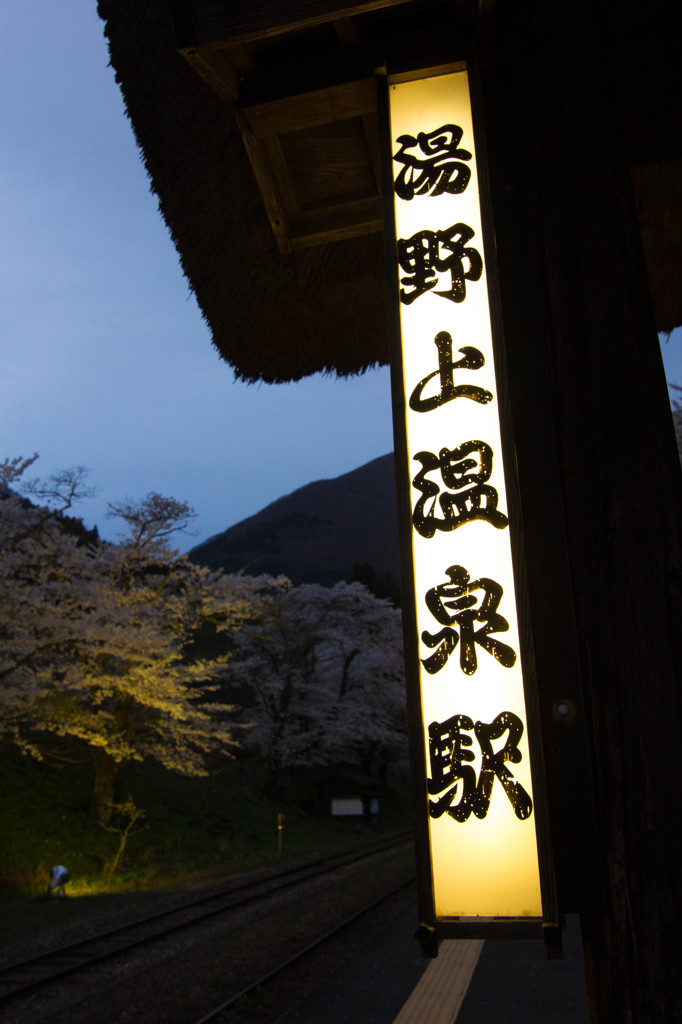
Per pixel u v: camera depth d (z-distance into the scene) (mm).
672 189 2379
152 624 17859
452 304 1579
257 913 12445
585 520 1394
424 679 1391
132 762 24266
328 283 2805
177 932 10977
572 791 1267
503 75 1731
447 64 1716
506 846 1276
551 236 1566
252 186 2531
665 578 1335
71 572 17688
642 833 1227
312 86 1790
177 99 2408
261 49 1840
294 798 32906
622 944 1189
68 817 18266
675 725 1266
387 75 1752
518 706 1334
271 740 29750
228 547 143875
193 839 20891
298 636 30141
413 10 1762
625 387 1450
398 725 35000
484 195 1612
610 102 1634
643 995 1155
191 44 1627
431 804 1320
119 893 14734
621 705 1292
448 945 9609
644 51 1833
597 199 1570
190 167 2547
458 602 1404
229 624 21359
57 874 13750
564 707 1308
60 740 22375
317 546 144125
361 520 157250
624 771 1260
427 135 1708
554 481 1427
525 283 1558
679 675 1288
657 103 1823
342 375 3279
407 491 1489
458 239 1616
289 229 2268
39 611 15305
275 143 2035
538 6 1713
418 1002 7121
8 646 14883
